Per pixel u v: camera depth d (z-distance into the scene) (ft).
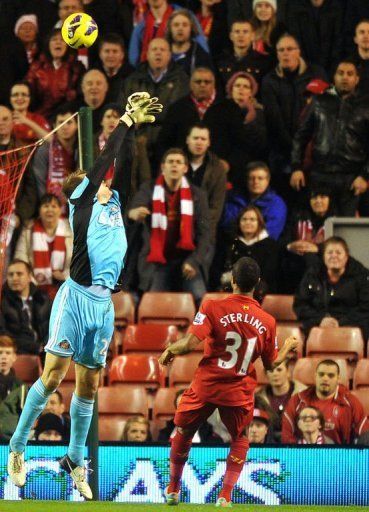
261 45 173.99
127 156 96.27
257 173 157.58
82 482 97.09
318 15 177.68
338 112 162.09
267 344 96.43
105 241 93.20
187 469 112.37
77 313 92.89
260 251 153.89
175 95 165.58
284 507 97.09
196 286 154.30
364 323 150.51
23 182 160.45
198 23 172.24
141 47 175.52
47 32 181.57
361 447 113.09
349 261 151.84
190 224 153.79
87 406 95.86
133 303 156.66
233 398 95.66
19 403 134.92
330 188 160.04
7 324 150.20
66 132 160.66
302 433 126.41
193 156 157.99
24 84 167.32
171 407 140.67
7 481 112.98
